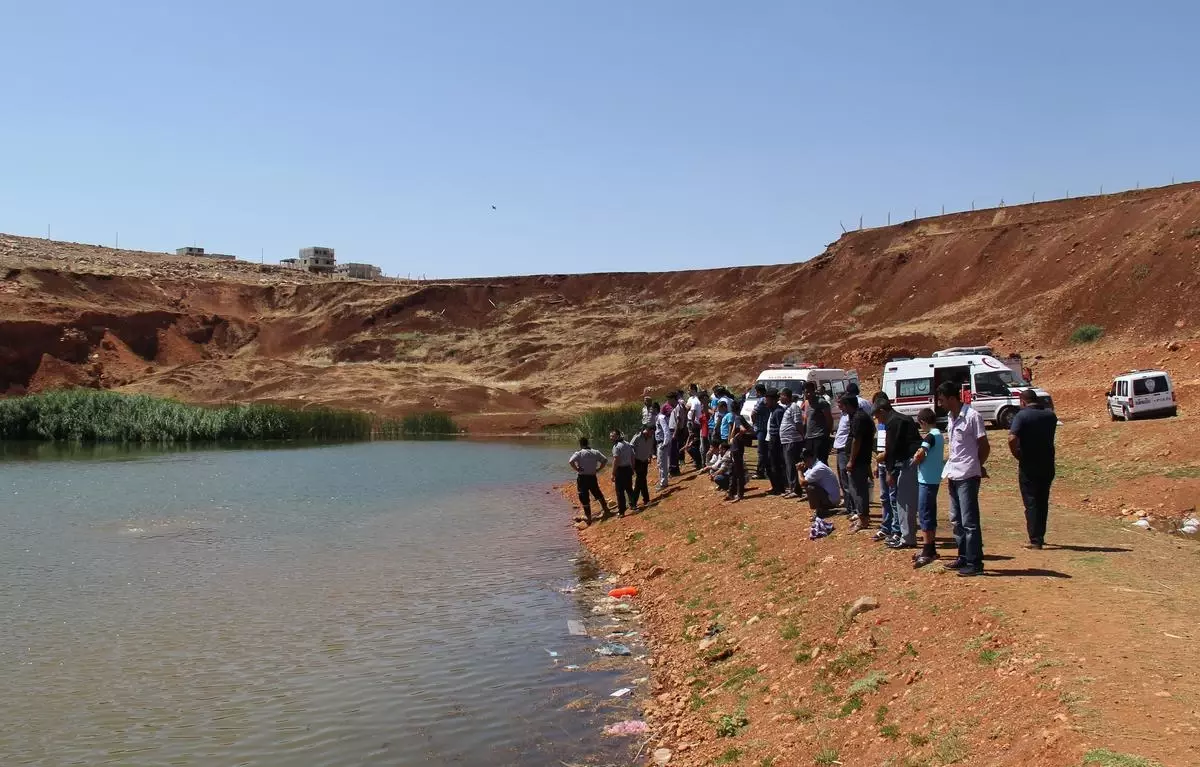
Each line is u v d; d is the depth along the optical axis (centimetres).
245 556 1852
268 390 7075
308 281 11688
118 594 1527
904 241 8100
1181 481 1686
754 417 1798
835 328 7112
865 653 860
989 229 7200
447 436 5522
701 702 942
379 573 1688
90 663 1158
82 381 7250
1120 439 2122
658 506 2033
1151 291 4928
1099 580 926
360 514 2420
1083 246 6038
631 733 912
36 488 2947
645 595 1471
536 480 3206
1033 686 654
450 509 2512
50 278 8581
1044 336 5228
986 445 975
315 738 914
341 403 6612
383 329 9412
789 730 789
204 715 978
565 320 9462
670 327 8375
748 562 1367
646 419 2372
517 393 7300
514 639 1253
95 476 3294
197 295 9750
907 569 1041
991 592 887
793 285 8269
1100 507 1661
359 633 1288
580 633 1273
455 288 10106
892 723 707
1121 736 552
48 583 1611
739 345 7619
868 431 1259
